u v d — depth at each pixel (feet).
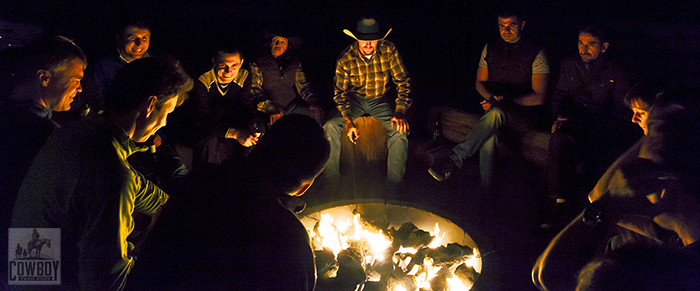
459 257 8.97
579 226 8.06
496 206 13.03
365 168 15.35
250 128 13.10
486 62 14.03
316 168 6.26
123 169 6.57
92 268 6.18
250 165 6.19
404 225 9.91
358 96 14.53
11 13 17.60
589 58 12.51
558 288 7.82
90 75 12.23
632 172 6.89
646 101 7.39
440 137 16.15
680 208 6.71
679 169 6.70
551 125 13.67
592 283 7.09
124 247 6.77
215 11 18.65
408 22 19.80
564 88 13.17
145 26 12.62
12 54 9.14
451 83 18.62
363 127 15.16
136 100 6.45
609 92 12.60
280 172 6.11
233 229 5.82
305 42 19.90
